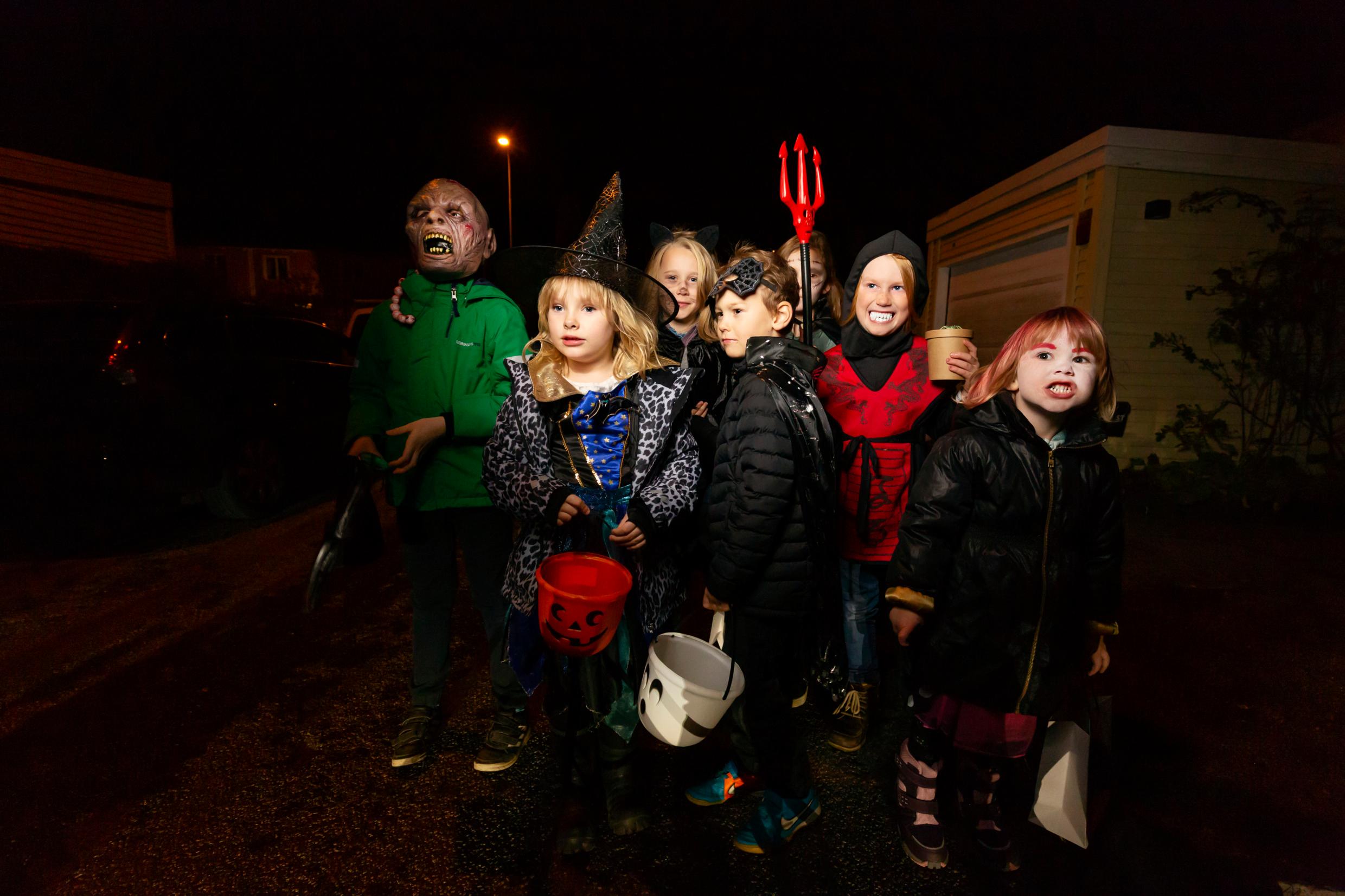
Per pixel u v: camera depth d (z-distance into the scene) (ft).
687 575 7.28
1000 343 27.30
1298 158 20.39
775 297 6.15
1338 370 20.48
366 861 6.25
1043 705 5.60
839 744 8.04
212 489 16.26
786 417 5.58
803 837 6.59
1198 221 20.72
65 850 6.37
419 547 7.42
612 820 6.53
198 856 6.29
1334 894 5.80
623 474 6.29
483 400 7.02
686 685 5.14
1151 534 16.83
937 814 6.68
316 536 16.16
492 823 6.75
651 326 6.39
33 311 14.55
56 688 9.35
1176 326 21.16
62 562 14.42
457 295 7.20
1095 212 20.84
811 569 5.85
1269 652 10.23
